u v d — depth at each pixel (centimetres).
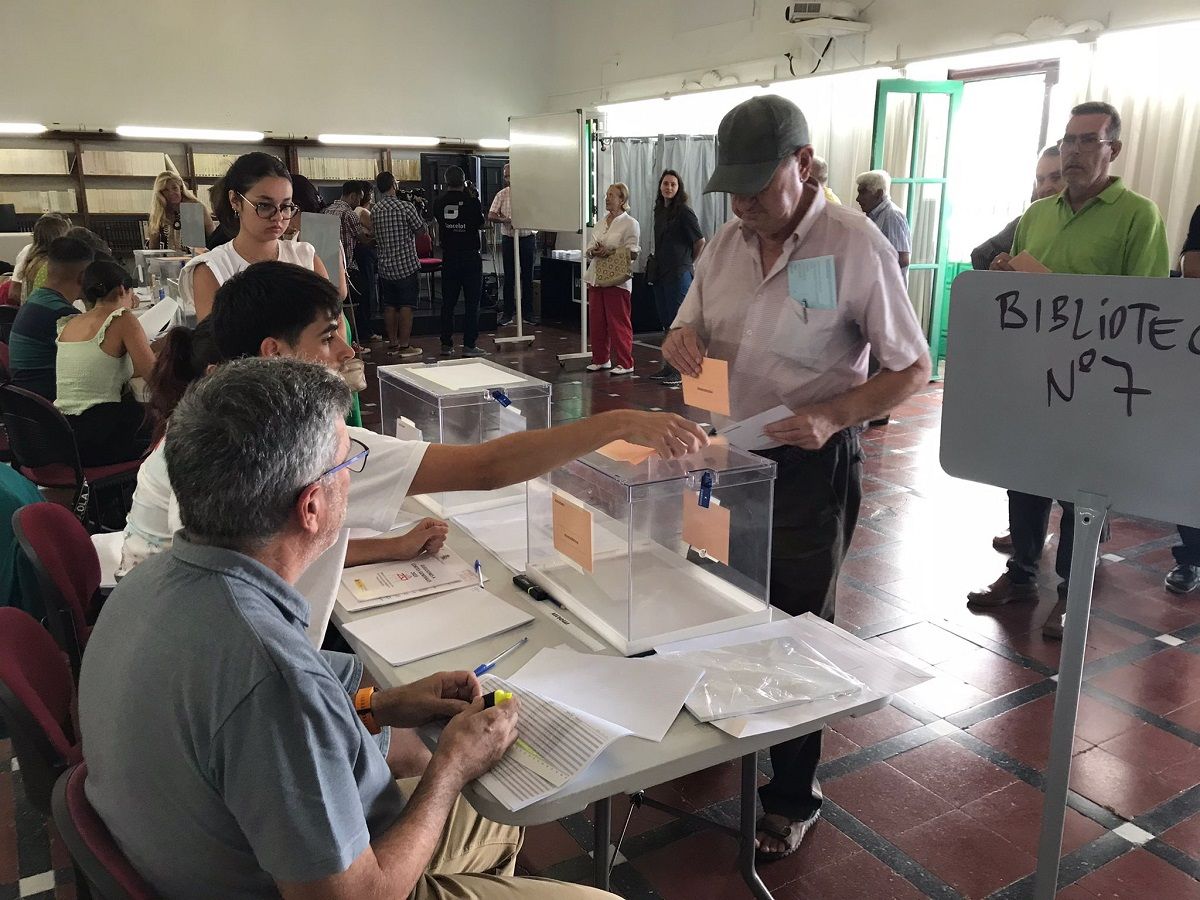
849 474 175
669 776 108
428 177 928
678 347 180
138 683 85
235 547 90
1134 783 217
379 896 88
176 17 831
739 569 151
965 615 305
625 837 202
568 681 123
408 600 151
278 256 260
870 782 219
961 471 117
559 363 734
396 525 187
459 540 181
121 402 326
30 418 294
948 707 250
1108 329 101
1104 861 192
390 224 752
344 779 86
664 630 136
